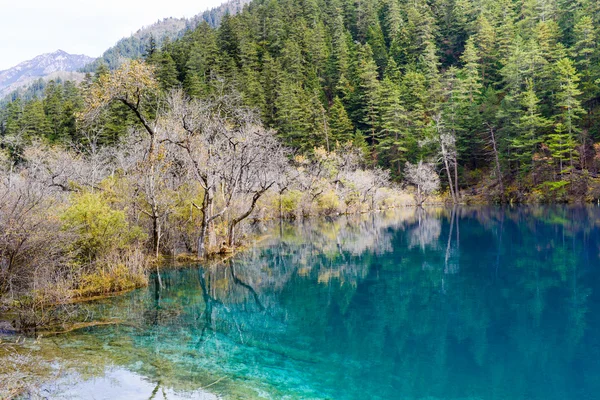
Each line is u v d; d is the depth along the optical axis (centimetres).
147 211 1897
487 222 3366
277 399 684
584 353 954
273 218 3866
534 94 4566
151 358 840
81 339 929
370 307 1345
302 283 1673
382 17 9025
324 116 5825
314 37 7544
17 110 5497
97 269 1409
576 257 2009
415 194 5178
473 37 6862
